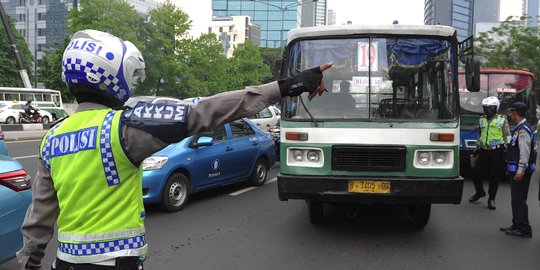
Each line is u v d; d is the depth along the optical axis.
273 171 11.50
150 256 5.01
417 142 5.18
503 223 6.62
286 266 4.73
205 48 43.72
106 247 1.78
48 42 90.56
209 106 1.75
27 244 1.95
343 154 5.27
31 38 91.75
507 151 6.08
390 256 5.09
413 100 5.38
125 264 1.78
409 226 6.38
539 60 27.14
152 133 1.74
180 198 7.16
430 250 5.32
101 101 1.92
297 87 1.77
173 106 1.77
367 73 5.45
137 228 1.84
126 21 36.34
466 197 8.55
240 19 113.62
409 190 5.09
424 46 5.43
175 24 39.59
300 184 5.27
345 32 5.52
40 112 32.41
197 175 7.48
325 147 5.29
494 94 10.74
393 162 5.20
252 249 5.28
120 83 1.91
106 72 1.85
